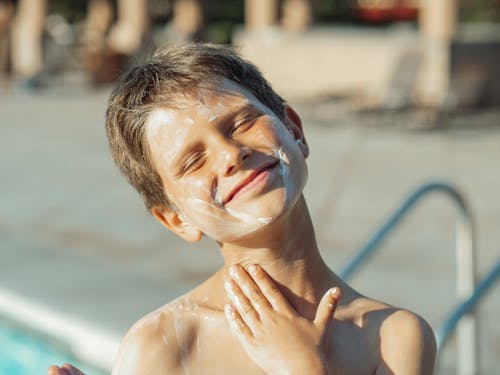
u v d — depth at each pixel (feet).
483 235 23.03
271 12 55.36
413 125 41.19
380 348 4.56
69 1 90.84
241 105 4.48
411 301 17.88
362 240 23.09
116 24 74.59
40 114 48.26
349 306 4.71
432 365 4.63
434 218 24.82
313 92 51.93
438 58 44.37
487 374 13.83
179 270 20.36
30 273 18.24
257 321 4.49
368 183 29.94
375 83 49.78
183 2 65.21
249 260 4.62
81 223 25.23
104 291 16.87
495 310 16.84
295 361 4.33
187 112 4.44
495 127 40.50
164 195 4.67
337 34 53.16
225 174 4.31
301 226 4.65
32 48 63.67
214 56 4.70
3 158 36.19
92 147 38.19
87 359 14.98
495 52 45.39
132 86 4.63
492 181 29.66
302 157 4.49
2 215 26.48
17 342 16.38
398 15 75.31
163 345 4.64
